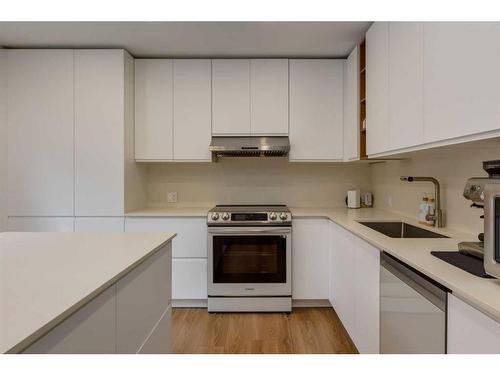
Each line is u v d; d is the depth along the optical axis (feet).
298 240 9.19
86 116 9.06
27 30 8.04
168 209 10.30
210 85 9.71
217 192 10.97
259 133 9.72
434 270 3.53
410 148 5.55
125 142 9.18
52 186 9.11
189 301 9.44
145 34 8.27
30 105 9.05
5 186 9.12
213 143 9.48
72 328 2.71
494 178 3.83
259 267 9.02
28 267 3.61
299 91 9.75
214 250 8.99
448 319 3.23
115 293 3.50
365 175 11.00
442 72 4.44
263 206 10.47
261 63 9.70
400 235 7.64
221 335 7.75
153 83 9.71
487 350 2.68
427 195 7.19
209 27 7.89
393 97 6.09
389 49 6.27
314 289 9.18
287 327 8.15
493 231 3.04
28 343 2.11
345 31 8.00
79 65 9.04
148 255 4.34
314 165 10.98
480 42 3.67
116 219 9.14
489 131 3.61
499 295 2.79
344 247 7.43
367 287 5.76
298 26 7.80
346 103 9.52
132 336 3.96
